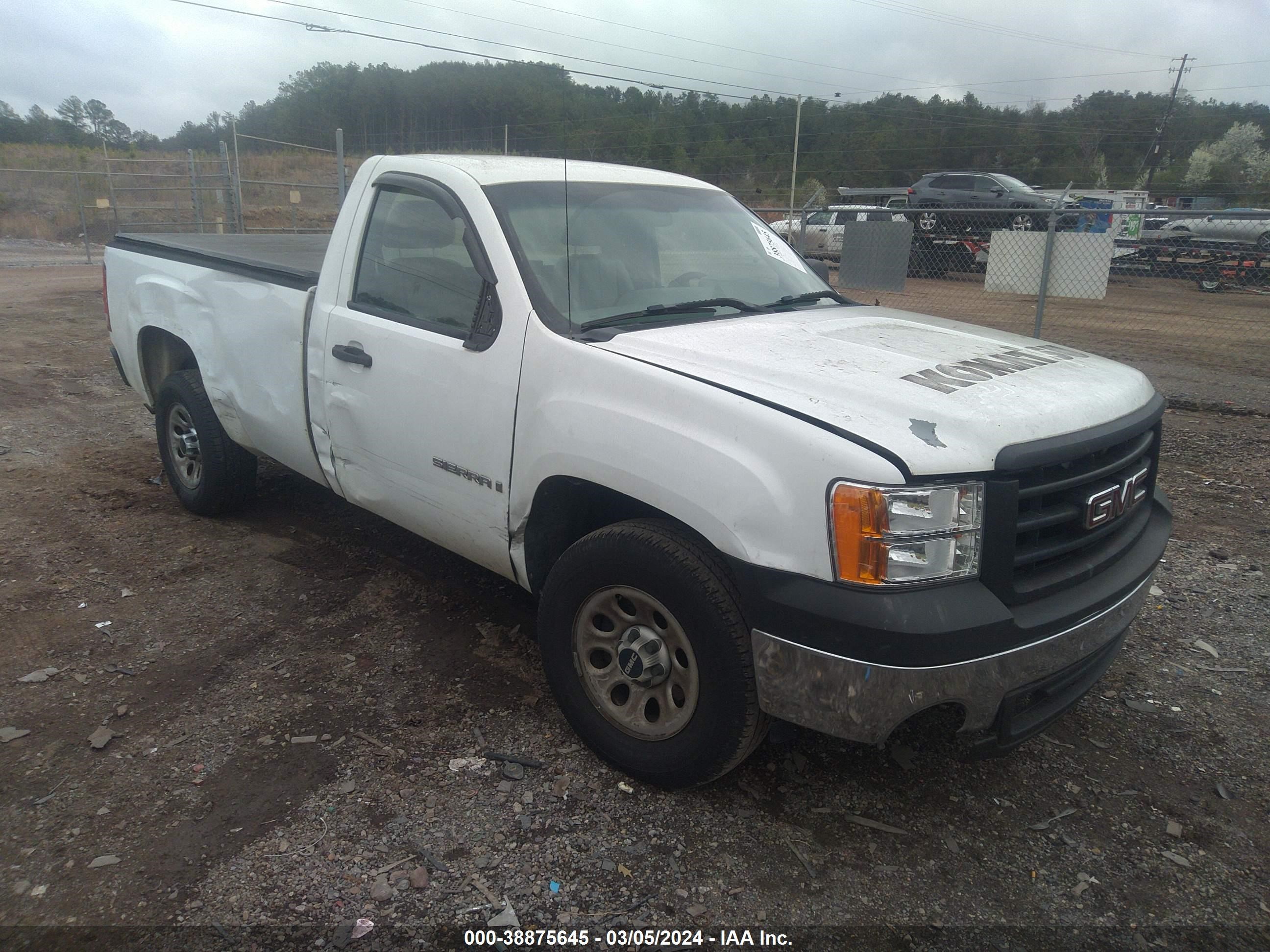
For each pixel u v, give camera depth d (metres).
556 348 2.96
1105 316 13.66
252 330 4.26
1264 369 10.41
